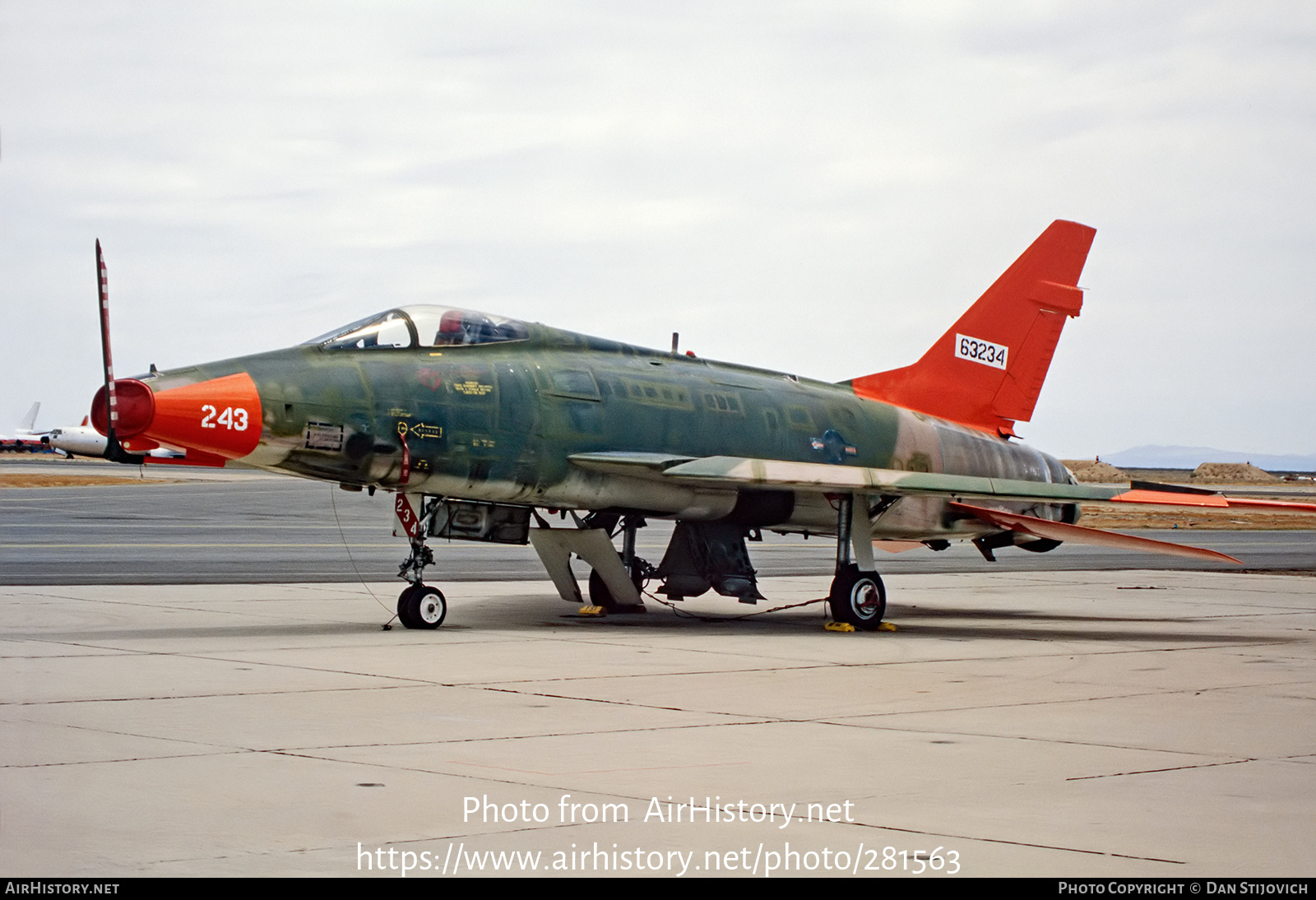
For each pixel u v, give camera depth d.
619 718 8.73
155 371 12.87
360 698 9.30
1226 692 10.71
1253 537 50.97
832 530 18.17
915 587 24.69
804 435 17.84
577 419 15.43
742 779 6.91
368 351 14.16
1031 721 9.02
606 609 17.39
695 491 16.42
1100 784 6.97
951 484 15.87
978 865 5.44
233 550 27.41
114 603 16.28
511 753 7.45
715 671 11.38
